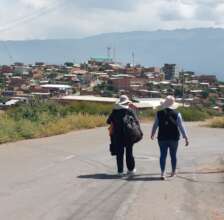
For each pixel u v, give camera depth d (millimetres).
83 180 13656
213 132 31109
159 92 107812
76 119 32781
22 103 34281
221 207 10719
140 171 15398
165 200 11242
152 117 47000
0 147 21312
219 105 90625
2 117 28516
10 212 10039
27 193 11836
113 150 14523
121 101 14633
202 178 14188
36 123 28531
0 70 134000
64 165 16438
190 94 109750
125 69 158000
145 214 9969
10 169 15383
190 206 10742
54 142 23734
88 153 19734
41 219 9539
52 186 12727
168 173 15031
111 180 13727
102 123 34688
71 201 11039
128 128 14344
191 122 44812
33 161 17234
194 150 21484
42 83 115688
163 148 14055
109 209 10328
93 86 111812
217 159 18484
